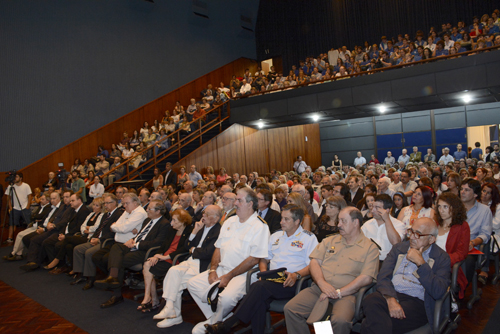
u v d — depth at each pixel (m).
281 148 13.56
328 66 10.38
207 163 10.62
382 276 2.55
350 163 14.36
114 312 3.68
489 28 9.13
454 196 3.06
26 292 4.43
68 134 10.65
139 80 12.37
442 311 2.49
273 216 3.96
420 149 12.75
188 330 3.21
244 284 2.99
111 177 9.13
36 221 6.45
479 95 8.06
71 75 10.78
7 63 9.60
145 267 3.73
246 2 16.14
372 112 9.94
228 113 11.34
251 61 16.39
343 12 13.93
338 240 2.88
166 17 13.23
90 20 11.26
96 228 5.00
